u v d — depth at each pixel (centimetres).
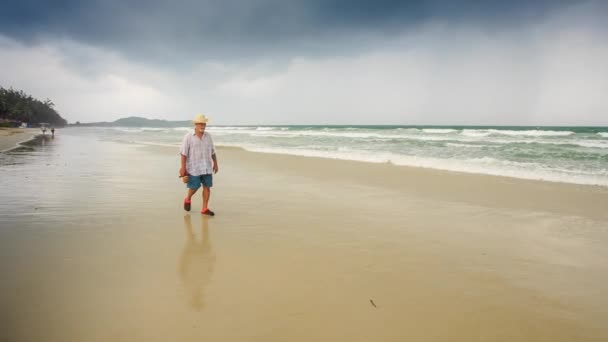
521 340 266
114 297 308
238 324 273
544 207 703
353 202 735
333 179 1037
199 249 438
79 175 1036
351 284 350
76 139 3759
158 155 1789
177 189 839
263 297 318
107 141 3369
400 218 611
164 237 482
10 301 294
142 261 394
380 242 480
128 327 263
